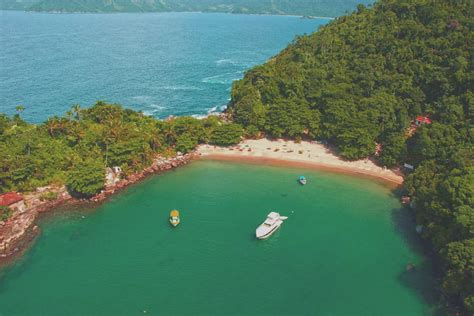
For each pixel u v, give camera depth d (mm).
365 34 163375
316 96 141125
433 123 114750
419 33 146250
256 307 71812
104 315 69500
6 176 98188
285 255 85125
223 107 178875
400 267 81750
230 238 90250
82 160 110125
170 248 86562
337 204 104312
